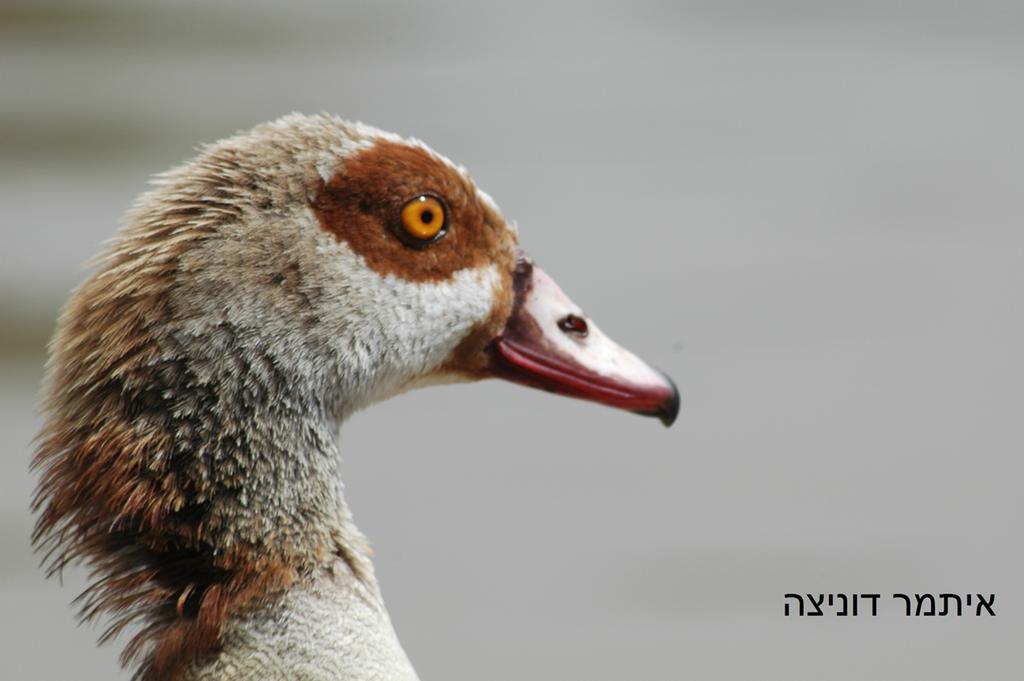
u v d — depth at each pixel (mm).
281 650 3549
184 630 3547
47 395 3562
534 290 3623
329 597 3557
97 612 3557
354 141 3584
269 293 3562
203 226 3559
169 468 3551
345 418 3584
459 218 3602
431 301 3596
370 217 3582
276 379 3561
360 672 3553
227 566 3551
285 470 3559
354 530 3570
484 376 3619
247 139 3574
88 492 3551
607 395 3623
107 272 3557
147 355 3551
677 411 3629
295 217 3570
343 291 3574
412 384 3609
